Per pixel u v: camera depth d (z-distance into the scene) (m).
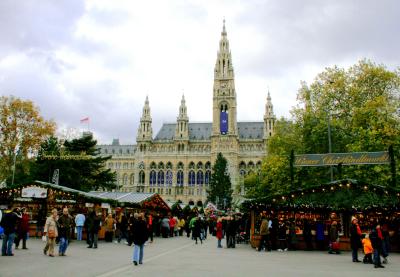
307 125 61.69
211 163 172.62
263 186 69.00
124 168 199.12
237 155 173.75
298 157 39.53
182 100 185.38
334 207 35.22
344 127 60.06
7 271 17.91
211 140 175.50
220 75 180.38
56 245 31.80
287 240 35.84
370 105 55.03
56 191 40.31
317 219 42.03
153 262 23.27
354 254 25.66
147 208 60.34
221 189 145.50
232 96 177.25
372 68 59.81
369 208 38.69
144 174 181.12
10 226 24.02
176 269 20.05
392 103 57.25
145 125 185.25
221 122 176.25
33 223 40.34
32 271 18.05
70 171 72.19
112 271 18.83
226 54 182.88
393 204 33.62
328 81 63.81
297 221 43.72
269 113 177.25
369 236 23.12
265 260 25.88
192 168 178.50
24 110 80.44
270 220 41.28
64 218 25.22
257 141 177.12
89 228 31.92
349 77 62.47
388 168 46.19
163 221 52.19
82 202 43.75
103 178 79.38
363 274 19.41
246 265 22.66
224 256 28.28
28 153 81.69
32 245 31.11
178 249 34.00
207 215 95.94
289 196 35.78
